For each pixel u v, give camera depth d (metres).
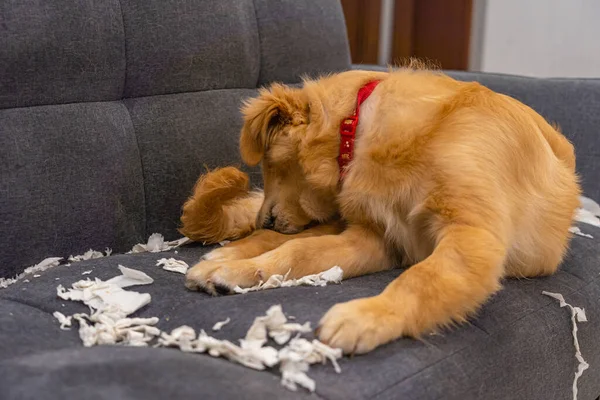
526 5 4.14
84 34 1.96
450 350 1.38
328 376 1.22
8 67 1.80
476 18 4.09
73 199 1.92
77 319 1.48
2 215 1.78
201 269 1.61
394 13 4.11
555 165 1.86
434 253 1.52
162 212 2.18
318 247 1.78
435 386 1.28
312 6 2.69
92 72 2.00
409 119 1.72
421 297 1.41
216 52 2.32
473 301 1.46
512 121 1.73
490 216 1.58
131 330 1.40
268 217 2.00
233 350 1.26
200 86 2.30
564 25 4.11
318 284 1.62
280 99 1.83
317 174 1.82
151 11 2.15
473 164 1.62
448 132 1.68
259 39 2.51
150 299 1.55
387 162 1.72
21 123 1.84
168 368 1.20
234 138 2.36
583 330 1.73
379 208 1.77
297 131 1.84
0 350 1.31
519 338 1.53
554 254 1.81
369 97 1.81
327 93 1.85
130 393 1.13
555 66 4.21
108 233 2.01
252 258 1.68
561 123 2.89
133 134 2.11
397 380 1.25
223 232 2.05
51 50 1.88
